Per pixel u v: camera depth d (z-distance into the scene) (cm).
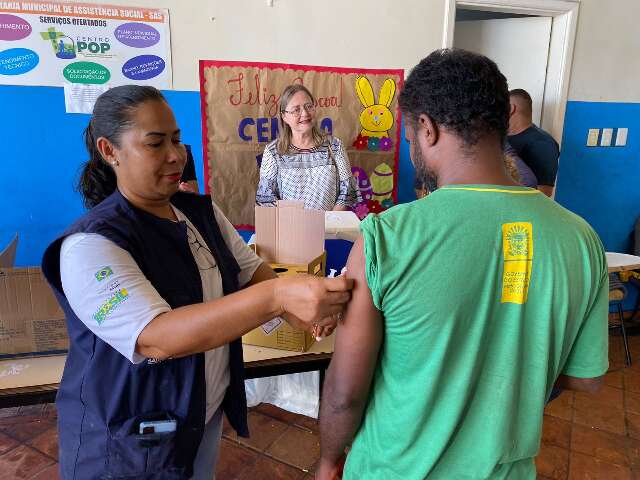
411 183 334
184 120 288
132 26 267
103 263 83
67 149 273
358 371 75
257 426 229
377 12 299
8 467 200
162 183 95
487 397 72
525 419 75
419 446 74
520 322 70
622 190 366
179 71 279
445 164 72
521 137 299
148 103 92
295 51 293
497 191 69
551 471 205
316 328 99
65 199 278
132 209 94
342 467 91
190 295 98
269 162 280
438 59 72
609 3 327
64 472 98
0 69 254
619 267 265
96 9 260
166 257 96
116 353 91
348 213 217
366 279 70
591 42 330
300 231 154
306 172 277
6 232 273
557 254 69
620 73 342
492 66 71
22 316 129
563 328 73
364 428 83
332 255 194
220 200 307
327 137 286
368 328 72
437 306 66
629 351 315
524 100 298
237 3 278
